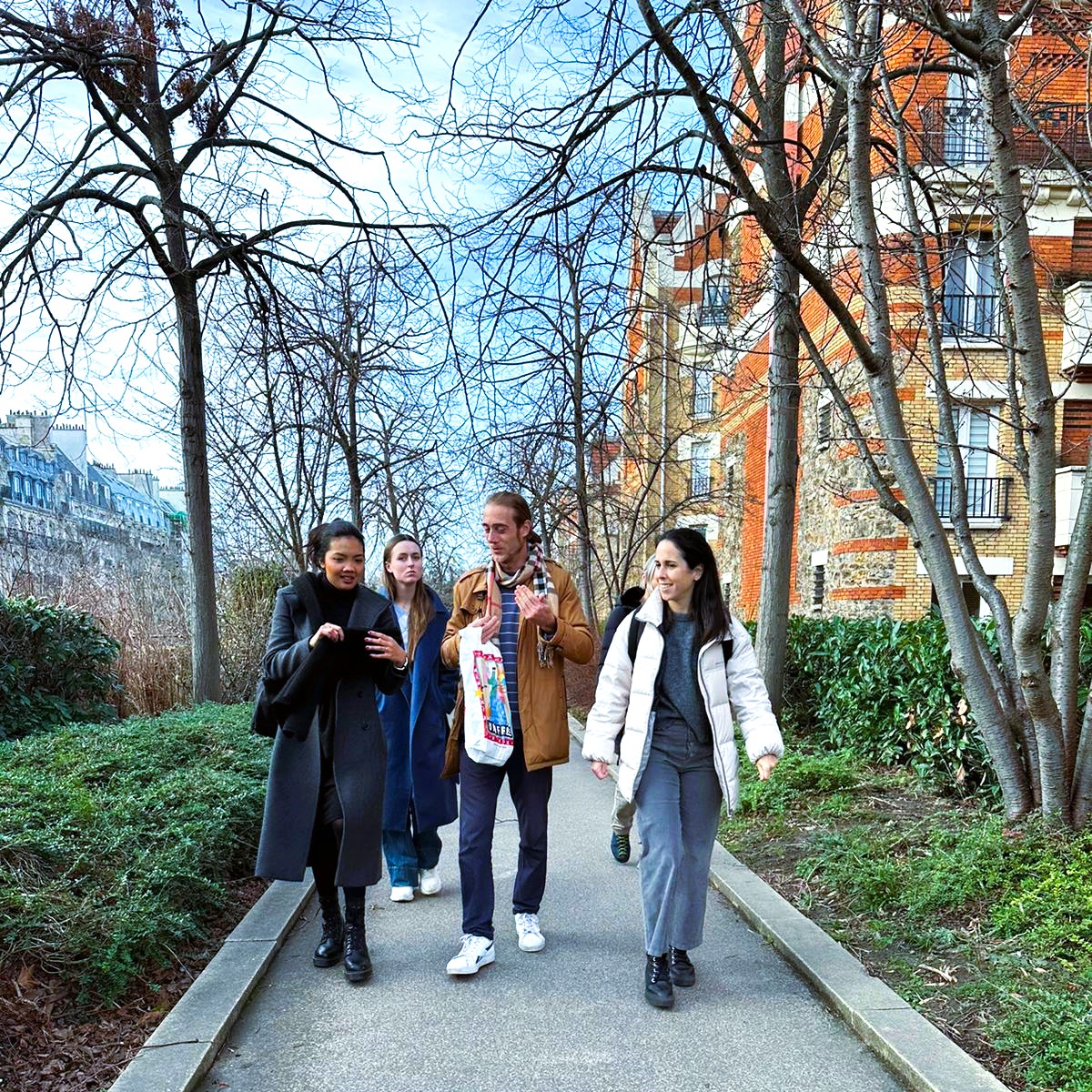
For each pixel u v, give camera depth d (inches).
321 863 160.4
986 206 244.2
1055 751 196.1
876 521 608.1
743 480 901.8
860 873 186.4
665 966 144.4
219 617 518.9
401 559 201.3
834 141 298.5
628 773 144.3
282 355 454.9
